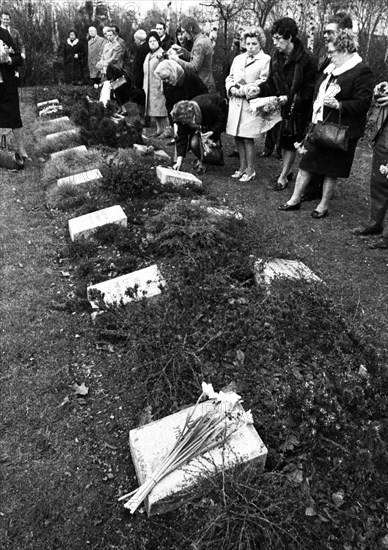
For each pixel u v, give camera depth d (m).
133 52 15.59
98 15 16.83
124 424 2.90
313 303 3.51
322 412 2.65
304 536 2.21
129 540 2.31
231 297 3.70
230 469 2.40
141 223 5.09
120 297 3.70
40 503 2.46
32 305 3.94
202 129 6.71
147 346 3.17
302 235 5.14
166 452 2.49
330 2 11.05
